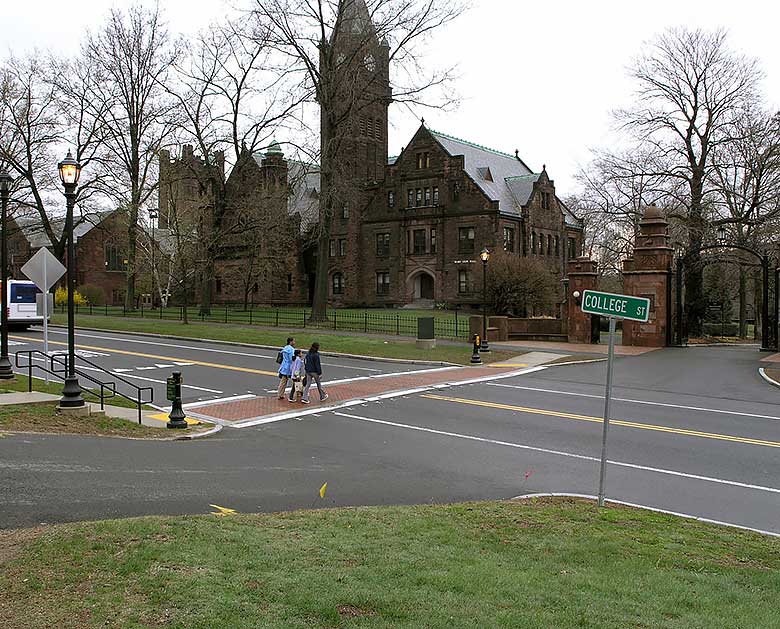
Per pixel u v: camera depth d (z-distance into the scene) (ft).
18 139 166.91
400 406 61.98
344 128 143.02
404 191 213.66
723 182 144.25
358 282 224.12
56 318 156.15
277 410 59.36
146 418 53.42
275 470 37.83
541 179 218.38
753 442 47.96
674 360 99.25
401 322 143.64
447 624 15.78
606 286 218.59
